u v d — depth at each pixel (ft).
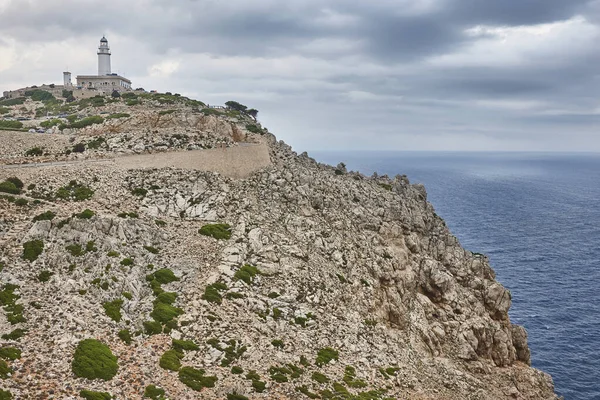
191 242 212.64
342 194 292.40
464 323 239.50
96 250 181.37
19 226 183.01
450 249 292.81
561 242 638.94
